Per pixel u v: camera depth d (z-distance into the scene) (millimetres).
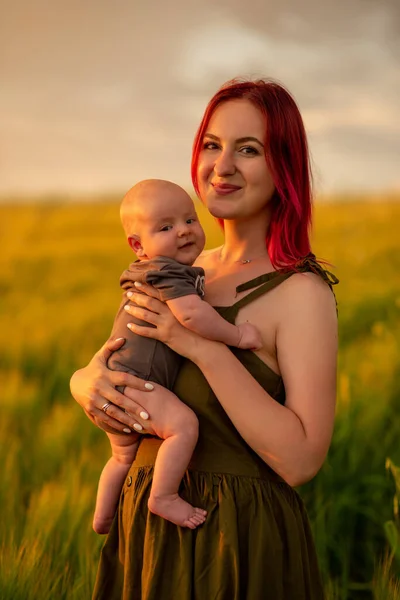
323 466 3889
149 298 2201
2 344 6938
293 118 2254
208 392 2156
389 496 3984
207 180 2305
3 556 3113
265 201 2260
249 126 2213
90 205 12320
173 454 2111
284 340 2141
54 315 7461
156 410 2148
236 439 2160
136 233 2283
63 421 4852
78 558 3365
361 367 4734
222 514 2102
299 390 2105
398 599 2922
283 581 2133
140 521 2199
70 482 3729
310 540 2320
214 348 2111
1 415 5355
